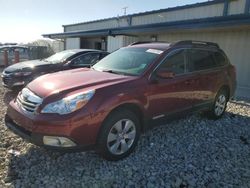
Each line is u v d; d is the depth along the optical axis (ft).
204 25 36.09
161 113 15.88
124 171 12.93
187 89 17.39
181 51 17.58
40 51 76.13
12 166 12.94
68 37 78.28
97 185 11.69
